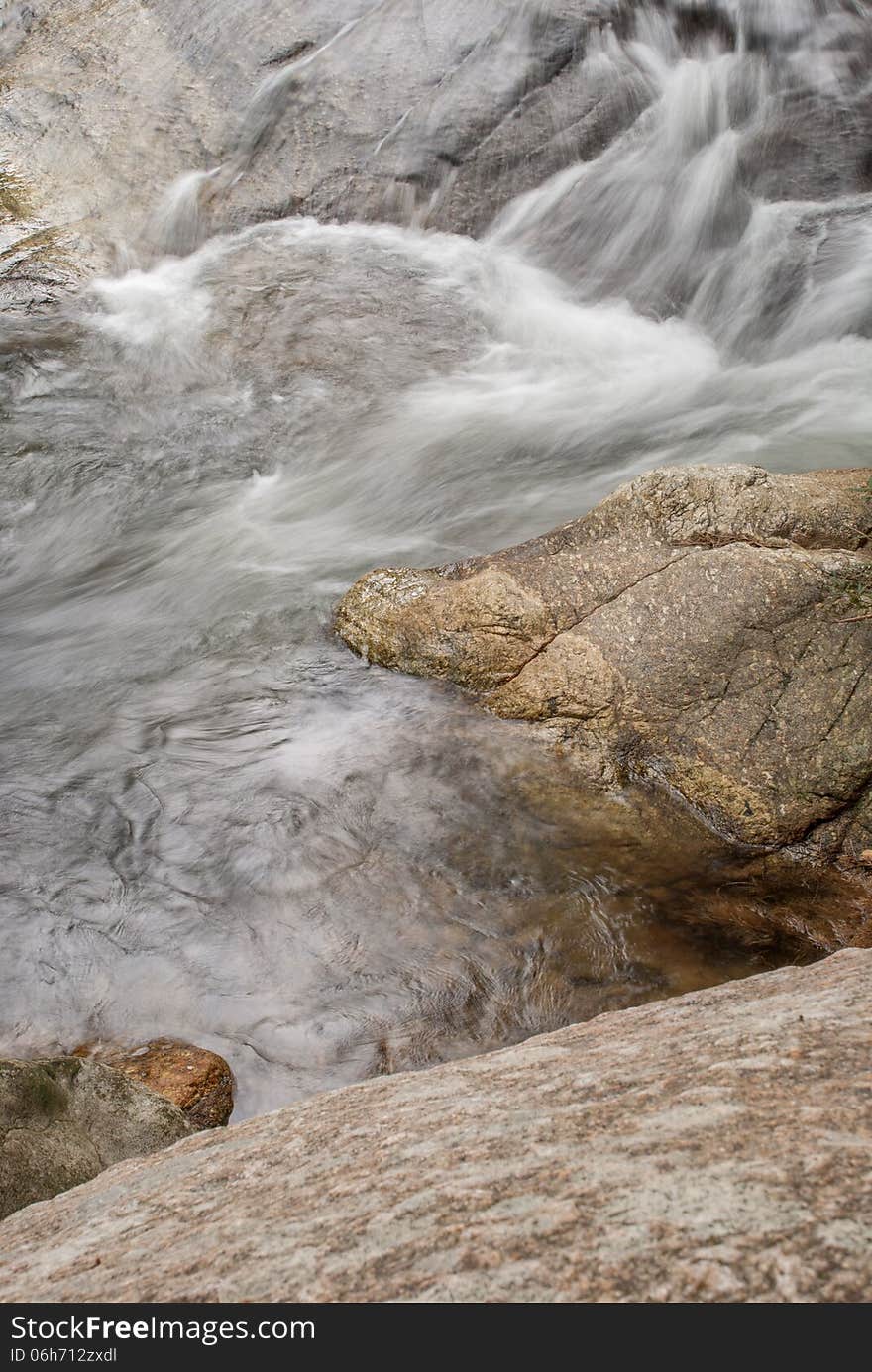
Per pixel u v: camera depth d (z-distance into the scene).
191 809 5.51
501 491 8.57
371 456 9.16
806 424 9.13
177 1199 1.93
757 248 11.36
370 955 4.58
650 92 12.13
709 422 9.34
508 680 6.11
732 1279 1.23
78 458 9.12
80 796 5.67
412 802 5.50
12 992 4.47
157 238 11.52
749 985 2.49
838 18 12.62
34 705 6.54
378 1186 1.65
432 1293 1.32
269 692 6.47
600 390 10.03
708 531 6.05
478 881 5.00
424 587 6.62
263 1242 1.56
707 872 5.11
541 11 12.37
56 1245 1.87
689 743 5.57
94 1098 3.23
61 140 12.17
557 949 4.61
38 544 8.41
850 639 5.52
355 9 12.77
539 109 12.05
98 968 4.57
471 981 4.45
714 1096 1.65
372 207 11.88
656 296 11.41
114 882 5.06
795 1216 1.30
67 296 10.84
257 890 4.97
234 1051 4.16
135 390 9.89
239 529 8.36
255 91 12.31
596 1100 1.78
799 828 5.25
